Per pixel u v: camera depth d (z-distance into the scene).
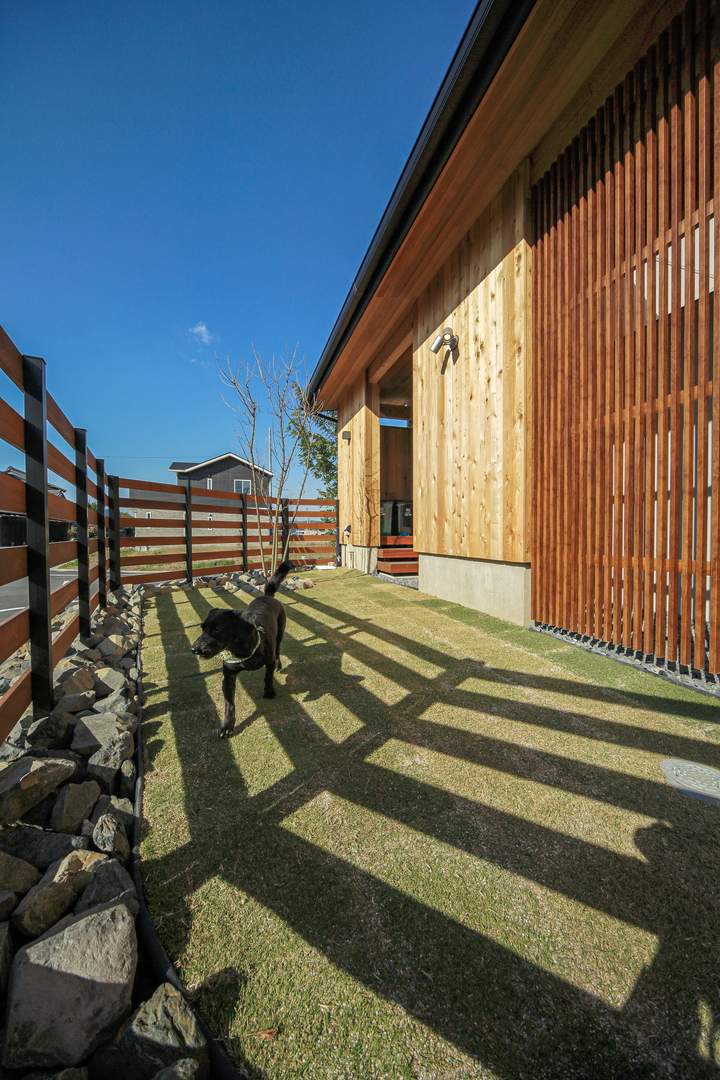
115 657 3.54
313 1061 0.96
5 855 1.30
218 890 1.40
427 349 6.25
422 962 1.16
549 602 4.09
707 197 2.74
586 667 3.21
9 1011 0.97
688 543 2.90
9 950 1.10
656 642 3.13
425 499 6.36
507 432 4.53
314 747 2.26
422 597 6.13
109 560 6.10
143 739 2.37
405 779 1.96
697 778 1.92
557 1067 0.92
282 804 1.81
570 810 1.73
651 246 3.08
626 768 2.00
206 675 3.33
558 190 3.95
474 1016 1.03
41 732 2.03
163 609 5.64
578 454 3.77
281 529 9.73
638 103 3.14
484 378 4.91
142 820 1.72
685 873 1.42
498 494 4.68
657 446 3.12
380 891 1.38
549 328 4.07
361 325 7.22
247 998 1.09
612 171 3.42
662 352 3.04
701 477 2.80
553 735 2.30
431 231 5.19
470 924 1.26
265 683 2.89
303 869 1.47
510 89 3.49
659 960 1.14
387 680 3.12
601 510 3.53
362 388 8.94
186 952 1.20
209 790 1.91
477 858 1.50
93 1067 0.95
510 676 3.10
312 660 3.60
